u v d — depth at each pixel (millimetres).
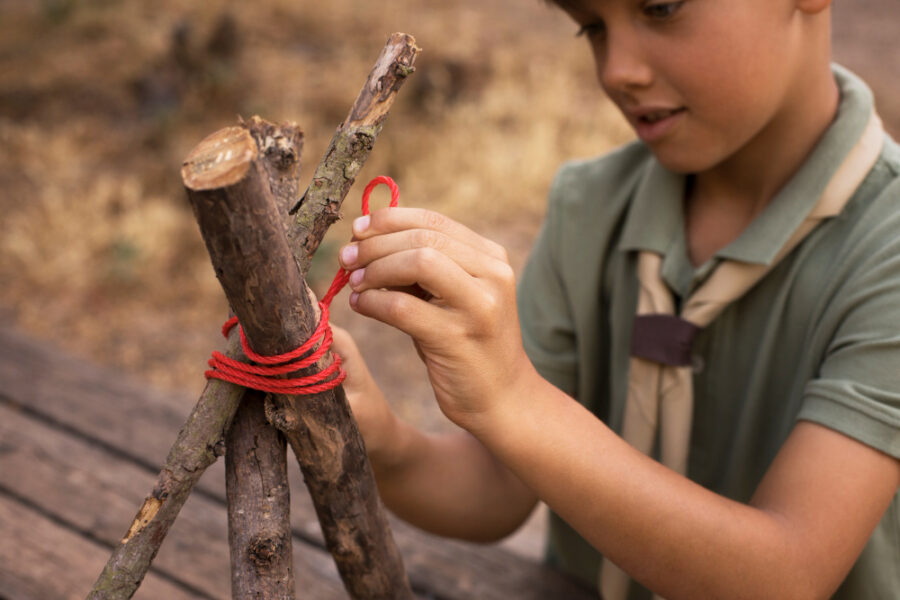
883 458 935
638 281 1271
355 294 832
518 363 851
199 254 4449
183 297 4191
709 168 1148
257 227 687
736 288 1116
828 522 915
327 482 898
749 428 1167
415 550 1592
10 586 1431
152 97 5688
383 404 1121
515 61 6199
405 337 3924
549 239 1377
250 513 845
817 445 951
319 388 808
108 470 1775
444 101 5695
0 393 2039
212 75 5672
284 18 6789
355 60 6195
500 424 850
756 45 970
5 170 4988
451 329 802
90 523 1604
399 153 5090
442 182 4875
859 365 964
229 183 652
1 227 4512
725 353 1189
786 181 1133
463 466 1307
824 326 1042
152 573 1491
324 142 5191
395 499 1250
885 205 1038
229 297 742
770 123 1091
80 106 5660
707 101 999
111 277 4242
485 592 1501
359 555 967
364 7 7043
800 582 897
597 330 1344
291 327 769
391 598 1030
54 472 1759
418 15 7008
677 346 1150
